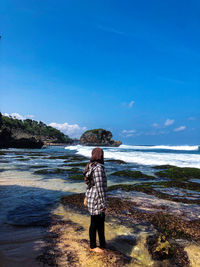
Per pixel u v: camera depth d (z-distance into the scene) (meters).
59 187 7.96
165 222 4.45
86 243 3.49
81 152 29.44
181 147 69.12
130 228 4.20
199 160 17.88
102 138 92.25
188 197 6.70
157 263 3.02
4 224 4.20
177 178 10.48
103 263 2.91
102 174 3.26
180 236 3.91
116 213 5.03
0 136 46.44
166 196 6.74
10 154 25.52
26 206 5.45
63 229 4.04
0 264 2.76
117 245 3.50
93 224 3.33
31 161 17.80
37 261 2.89
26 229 3.99
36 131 149.75
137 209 5.32
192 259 3.16
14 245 3.33
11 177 9.92
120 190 7.55
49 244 3.41
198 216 4.90
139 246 3.48
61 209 5.27
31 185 8.23
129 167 14.53
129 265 2.92
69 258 3.01
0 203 5.67
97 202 3.23
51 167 13.88
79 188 7.80
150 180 10.02
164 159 18.64
